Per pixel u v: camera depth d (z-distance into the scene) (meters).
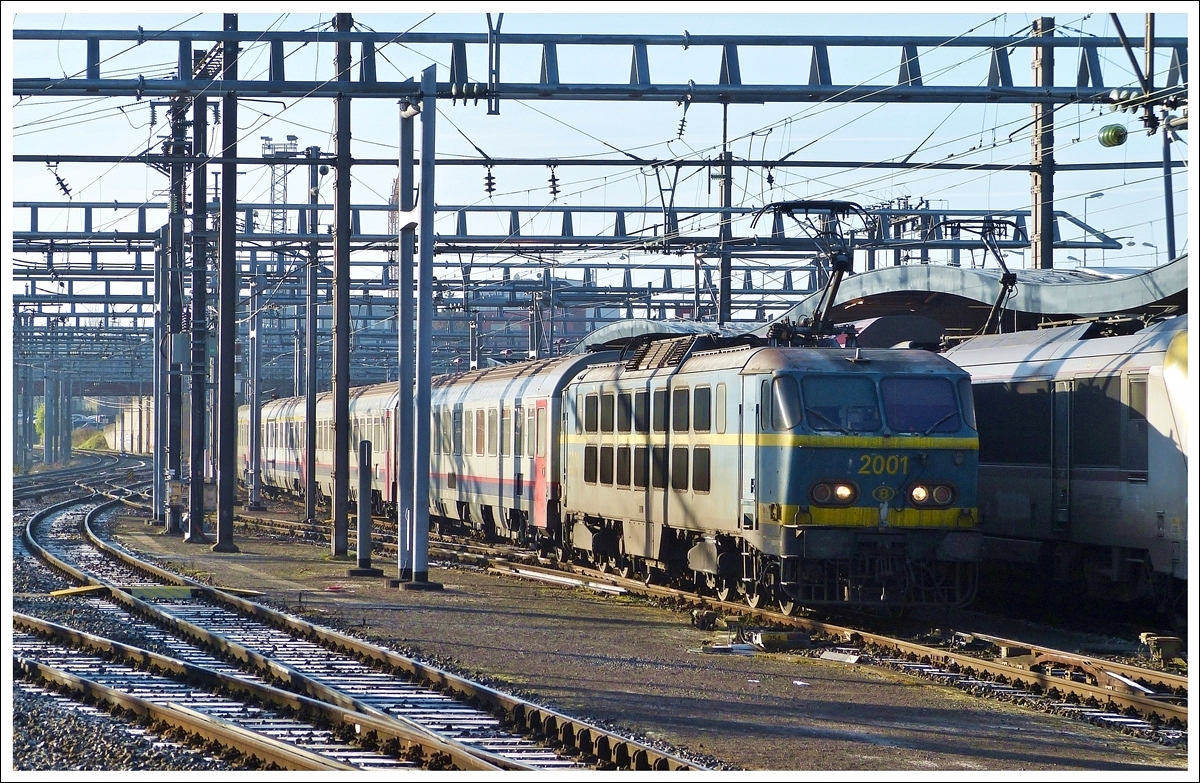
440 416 69.25
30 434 196.00
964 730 23.80
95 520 80.44
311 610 38.91
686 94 42.41
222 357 59.44
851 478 35.12
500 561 53.28
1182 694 26.00
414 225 45.97
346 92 43.41
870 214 47.66
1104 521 36.94
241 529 74.88
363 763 19.88
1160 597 35.97
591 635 34.91
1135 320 38.38
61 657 30.50
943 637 33.53
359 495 51.28
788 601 37.28
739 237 69.50
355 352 138.25
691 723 23.86
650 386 43.06
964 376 36.75
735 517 37.19
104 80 42.50
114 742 21.44
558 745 21.47
